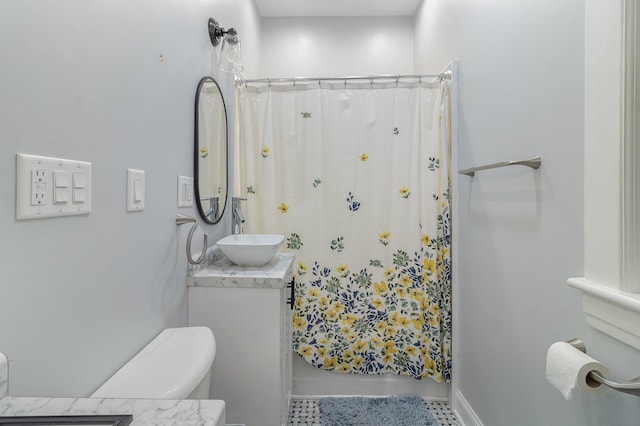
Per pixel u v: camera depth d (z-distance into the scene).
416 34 2.86
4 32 0.53
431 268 1.86
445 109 1.84
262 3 2.79
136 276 0.94
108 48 0.80
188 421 0.46
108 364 0.81
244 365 1.30
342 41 3.01
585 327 0.88
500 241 1.34
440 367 1.83
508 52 1.26
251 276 1.30
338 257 1.91
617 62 0.73
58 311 0.66
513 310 1.24
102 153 0.78
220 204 1.67
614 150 0.75
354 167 1.90
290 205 1.91
